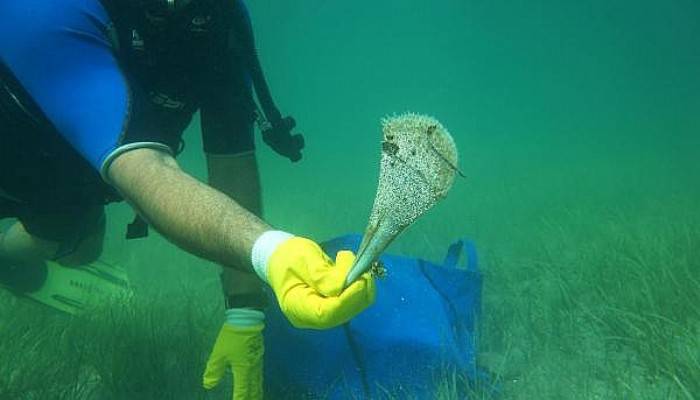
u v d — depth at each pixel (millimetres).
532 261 4160
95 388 2648
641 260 3461
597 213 5953
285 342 2262
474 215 6539
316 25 82000
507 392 2266
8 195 2025
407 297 2338
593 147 22719
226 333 1906
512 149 25141
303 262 935
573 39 79562
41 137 1778
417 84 101000
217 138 2209
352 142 53094
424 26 86812
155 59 1712
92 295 3826
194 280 4812
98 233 3361
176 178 1113
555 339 2719
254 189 2316
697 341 2371
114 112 1248
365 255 800
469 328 2654
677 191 7820
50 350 2875
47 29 1279
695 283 2920
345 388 2174
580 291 3400
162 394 2516
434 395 2111
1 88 1660
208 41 1835
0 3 1360
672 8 56062
